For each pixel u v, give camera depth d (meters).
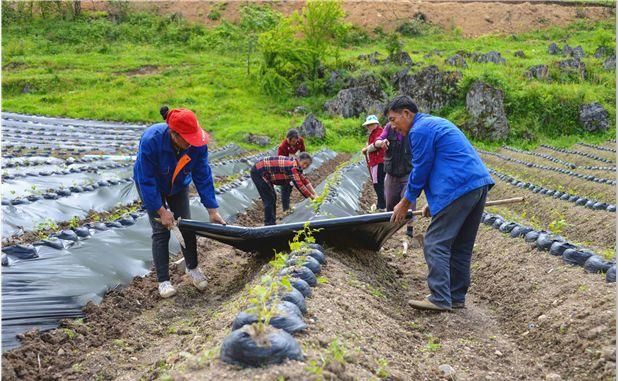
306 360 3.59
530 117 34.28
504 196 15.12
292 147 11.05
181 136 5.77
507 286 6.62
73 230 7.62
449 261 5.75
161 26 49.56
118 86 36.88
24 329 5.13
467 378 4.35
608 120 34.03
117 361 4.73
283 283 4.30
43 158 15.26
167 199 6.48
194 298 6.48
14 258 6.38
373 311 5.36
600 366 4.25
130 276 7.01
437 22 54.50
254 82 38.41
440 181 5.65
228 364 3.45
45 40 45.69
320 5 38.00
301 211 10.46
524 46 46.94
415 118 5.93
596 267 6.10
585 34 50.56
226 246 8.97
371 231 7.03
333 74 37.41
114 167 14.56
